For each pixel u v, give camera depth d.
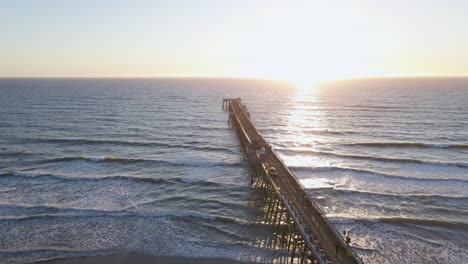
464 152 39.69
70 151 39.28
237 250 18.59
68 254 18.09
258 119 65.25
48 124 57.12
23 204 23.91
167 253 18.31
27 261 17.39
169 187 27.97
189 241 19.55
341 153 38.62
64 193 26.20
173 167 33.34
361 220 21.97
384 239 19.95
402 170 32.56
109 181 29.02
